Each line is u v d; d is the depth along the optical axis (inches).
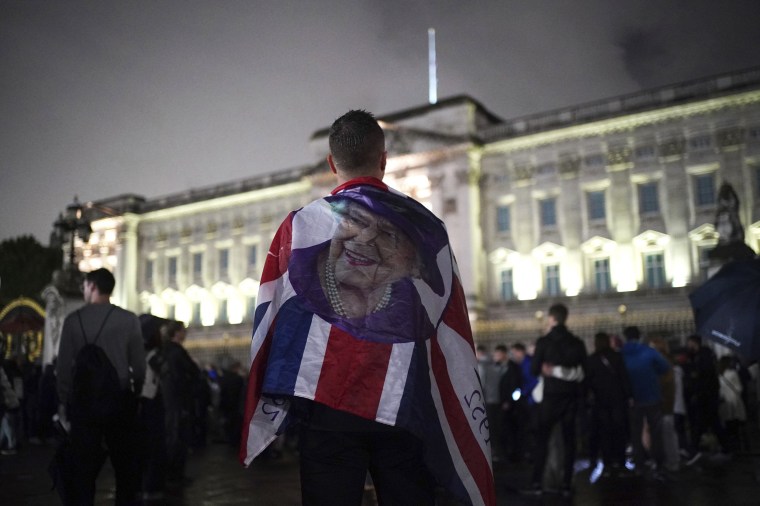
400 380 104.1
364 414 102.3
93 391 241.1
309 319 107.7
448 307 115.3
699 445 616.1
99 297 256.7
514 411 633.6
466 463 108.6
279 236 116.4
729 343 406.9
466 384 113.1
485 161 2272.4
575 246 2096.5
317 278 110.0
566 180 2137.1
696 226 1932.8
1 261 2751.0
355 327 106.3
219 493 415.5
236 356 2583.7
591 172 2105.1
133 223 3038.9
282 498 394.3
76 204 1074.1
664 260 1982.0
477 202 2236.7
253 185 2763.3
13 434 664.4
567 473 393.4
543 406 400.5
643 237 2000.5
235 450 775.1
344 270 110.3
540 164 2185.0
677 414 608.7
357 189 117.9
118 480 255.3
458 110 2268.7
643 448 483.8
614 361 487.2
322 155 2522.1
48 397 653.9
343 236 112.5
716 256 1017.5
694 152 1961.1
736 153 1899.6
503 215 2234.3
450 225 2213.3
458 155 2230.6
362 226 113.0
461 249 2181.3
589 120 2082.9
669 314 1870.1
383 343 105.7
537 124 2198.6
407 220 115.8
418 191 2287.2
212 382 1074.1
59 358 247.9
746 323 403.2
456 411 110.8
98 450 245.3
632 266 2015.3
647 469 494.3
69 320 248.7
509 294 2190.0
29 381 786.2
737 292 411.8
